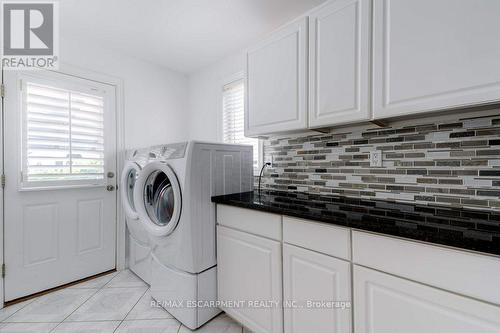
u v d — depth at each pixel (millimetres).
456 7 871
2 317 1592
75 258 2061
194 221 1455
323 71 1263
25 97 1802
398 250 842
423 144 1241
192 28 1940
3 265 1722
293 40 1389
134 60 2441
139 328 1498
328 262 1033
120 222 2326
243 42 2162
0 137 1705
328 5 1237
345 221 957
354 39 1145
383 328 880
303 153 1782
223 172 1654
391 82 1035
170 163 1536
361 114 1128
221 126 2502
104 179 2217
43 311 1664
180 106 2846
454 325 732
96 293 1901
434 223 890
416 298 804
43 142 1882
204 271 1526
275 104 1487
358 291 945
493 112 1026
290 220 1175
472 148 1103
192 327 1468
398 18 1008
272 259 1249
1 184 1709
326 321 1046
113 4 1644
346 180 1543
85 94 2100
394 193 1340
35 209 1861
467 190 1113
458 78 872
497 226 839
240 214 1426
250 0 1604
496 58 801
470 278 709
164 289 1649
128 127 2391
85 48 2102
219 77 2525
